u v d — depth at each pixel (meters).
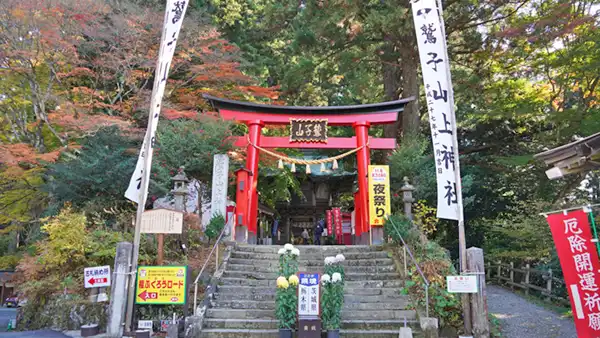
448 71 8.70
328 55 17.47
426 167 16.47
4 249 19.17
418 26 8.98
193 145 13.89
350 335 7.70
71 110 14.77
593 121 13.38
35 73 15.30
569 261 6.31
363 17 15.56
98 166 13.24
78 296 9.66
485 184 19.31
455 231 19.70
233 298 9.06
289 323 7.48
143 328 8.16
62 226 10.46
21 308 10.47
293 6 16.30
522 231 14.34
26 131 16.14
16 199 15.70
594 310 6.03
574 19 13.80
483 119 18.53
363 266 10.33
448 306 8.35
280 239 23.08
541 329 9.02
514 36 14.70
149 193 13.92
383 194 12.30
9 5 13.55
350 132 19.52
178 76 18.59
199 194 15.73
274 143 14.20
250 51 20.98
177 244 11.28
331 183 21.55
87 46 16.39
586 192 17.33
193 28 16.84
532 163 17.41
